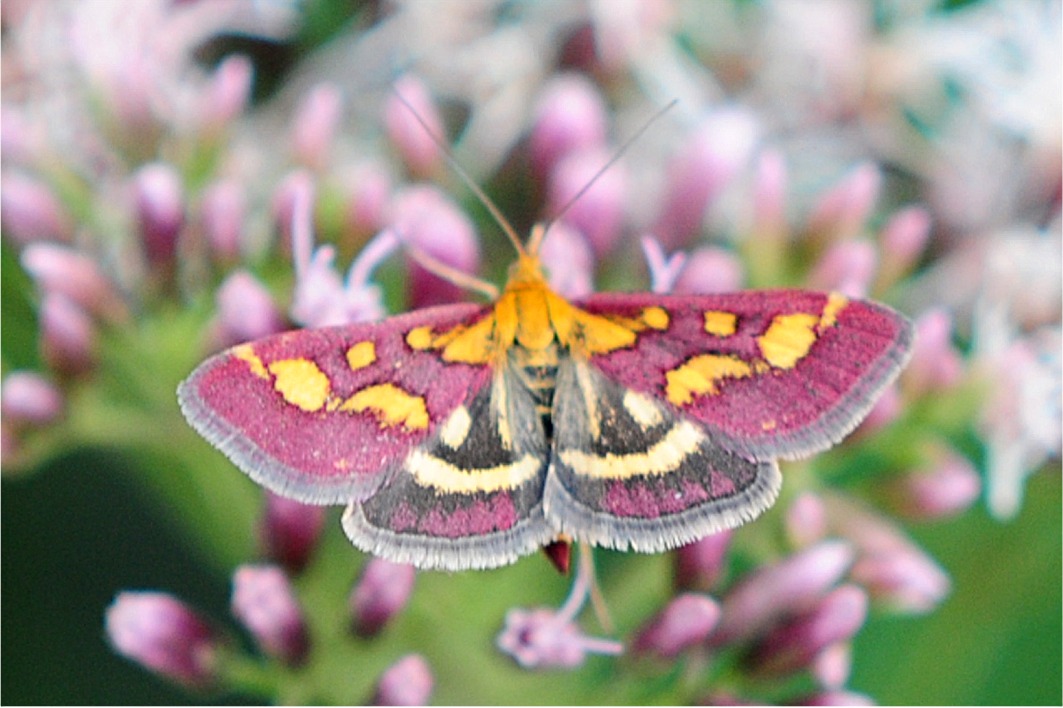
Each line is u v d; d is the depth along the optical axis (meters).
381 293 0.10
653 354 0.09
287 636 0.10
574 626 0.10
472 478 0.09
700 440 0.09
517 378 0.09
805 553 0.10
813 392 0.09
